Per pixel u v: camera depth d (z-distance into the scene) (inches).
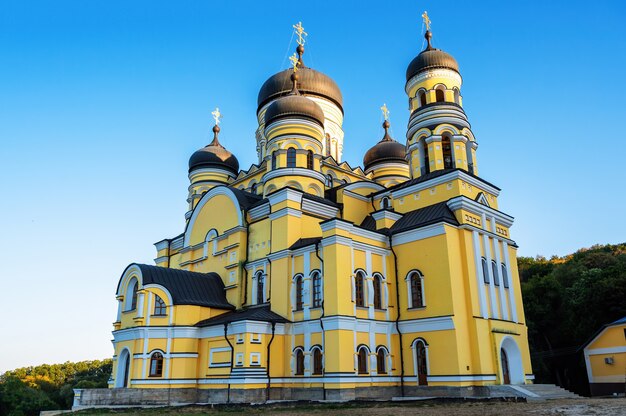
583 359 1774.1
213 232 1590.8
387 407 917.2
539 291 2052.2
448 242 1190.9
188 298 1337.4
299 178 1498.5
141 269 1338.6
